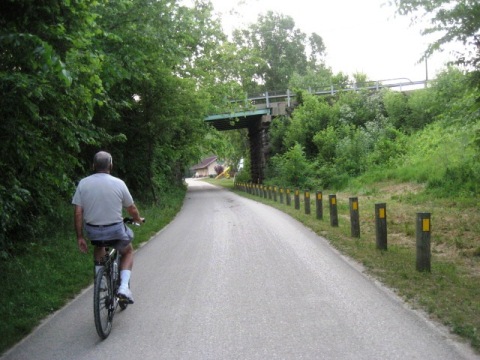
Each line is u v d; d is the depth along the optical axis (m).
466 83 10.26
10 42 4.96
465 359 3.89
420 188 19.62
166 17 12.75
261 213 16.62
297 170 28.86
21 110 6.36
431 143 25.75
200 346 4.39
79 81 6.99
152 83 16.92
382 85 37.97
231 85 28.22
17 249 8.45
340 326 4.75
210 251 9.25
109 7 10.82
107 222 4.94
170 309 5.57
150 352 4.32
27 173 8.12
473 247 9.05
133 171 19.73
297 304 5.54
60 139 8.16
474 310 5.07
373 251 8.56
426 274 6.75
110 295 4.92
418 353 4.03
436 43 9.61
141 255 9.31
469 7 8.90
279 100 42.50
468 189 16.73
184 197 30.59
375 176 24.95
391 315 5.05
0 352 4.54
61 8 6.13
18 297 6.11
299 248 9.17
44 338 4.87
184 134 24.44
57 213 10.43
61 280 7.18
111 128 17.11
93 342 4.66
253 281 6.68
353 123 34.34
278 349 4.23
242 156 58.47
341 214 15.34
